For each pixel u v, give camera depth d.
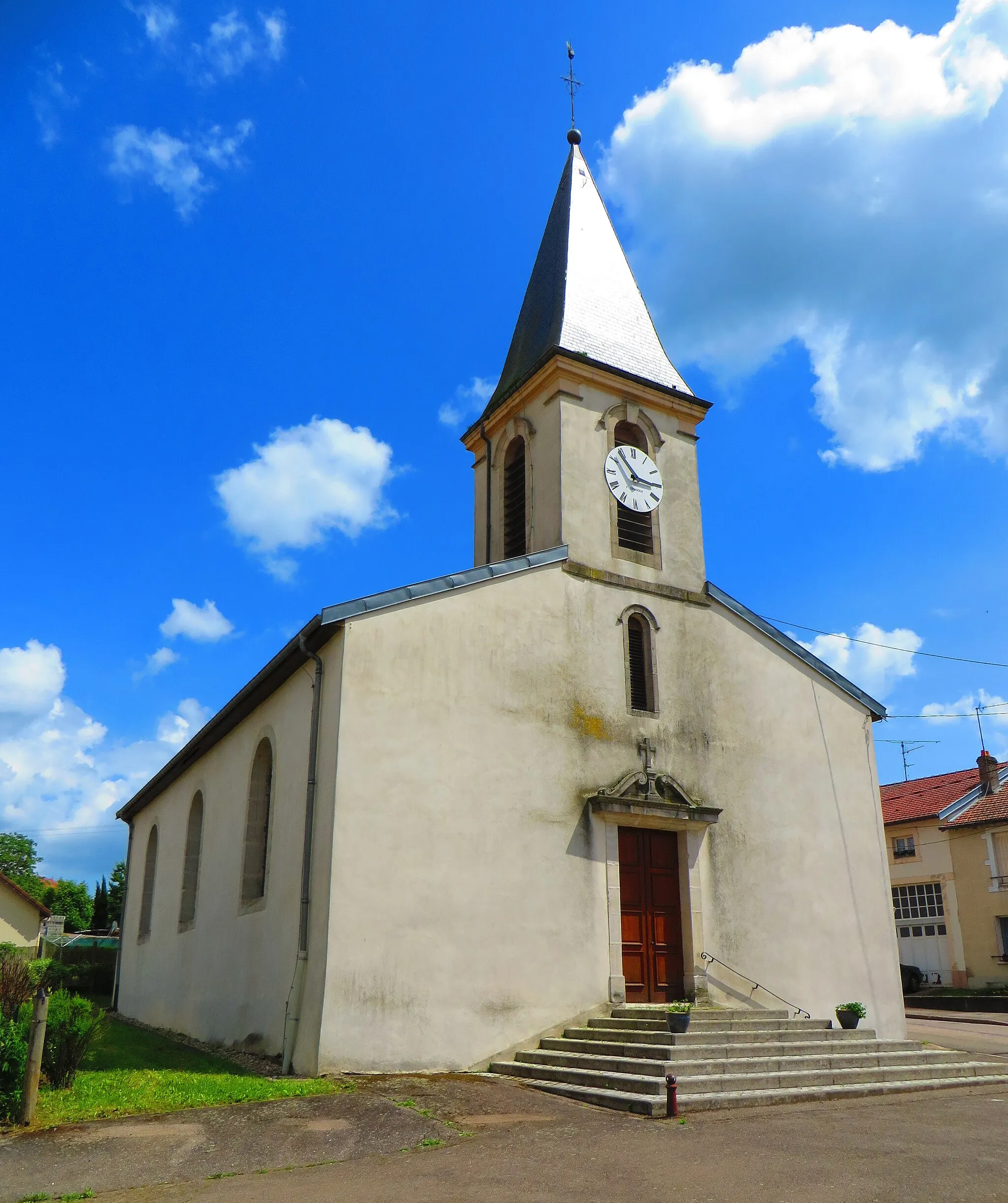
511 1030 12.73
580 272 18.89
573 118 21.53
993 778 32.44
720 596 16.94
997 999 26.66
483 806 13.34
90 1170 7.75
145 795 23.39
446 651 13.66
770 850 15.95
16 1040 9.27
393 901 12.32
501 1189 7.23
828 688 17.69
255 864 15.55
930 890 32.50
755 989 15.02
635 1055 11.70
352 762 12.50
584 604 15.41
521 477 17.94
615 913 14.03
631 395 17.56
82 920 62.03
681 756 15.55
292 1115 9.51
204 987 16.45
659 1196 7.04
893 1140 8.84
